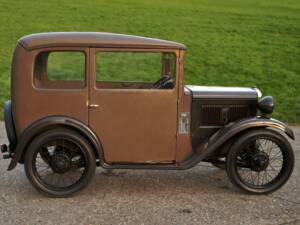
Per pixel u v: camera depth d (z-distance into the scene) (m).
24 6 26.39
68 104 5.63
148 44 5.67
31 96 5.59
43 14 24.92
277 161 6.86
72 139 5.66
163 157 5.91
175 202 5.73
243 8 29.78
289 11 29.16
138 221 5.18
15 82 5.58
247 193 6.03
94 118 5.68
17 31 21.31
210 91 6.19
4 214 5.29
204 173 6.84
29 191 5.98
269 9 29.69
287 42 21.69
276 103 13.25
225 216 5.37
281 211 5.55
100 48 5.61
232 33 23.17
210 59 18.67
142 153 5.85
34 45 5.55
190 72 16.97
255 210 5.56
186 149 5.96
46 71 5.72
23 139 5.57
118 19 25.08
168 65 5.93
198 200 5.82
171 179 6.55
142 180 6.47
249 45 21.02
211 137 6.06
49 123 5.55
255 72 17.17
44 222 5.10
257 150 6.07
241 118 6.26
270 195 6.05
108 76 6.35
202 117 6.17
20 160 5.77
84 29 22.69
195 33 22.94
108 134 5.74
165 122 5.81
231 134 5.84
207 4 30.98
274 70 17.48
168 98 5.77
